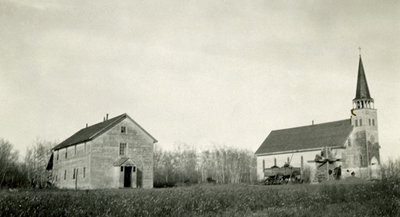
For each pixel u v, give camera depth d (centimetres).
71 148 5834
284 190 2734
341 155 6178
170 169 8994
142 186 5419
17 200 1786
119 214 1750
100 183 5084
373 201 2180
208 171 9819
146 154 5531
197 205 2083
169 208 1923
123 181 5162
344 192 2606
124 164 5184
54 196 2055
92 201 1925
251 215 1928
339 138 6322
